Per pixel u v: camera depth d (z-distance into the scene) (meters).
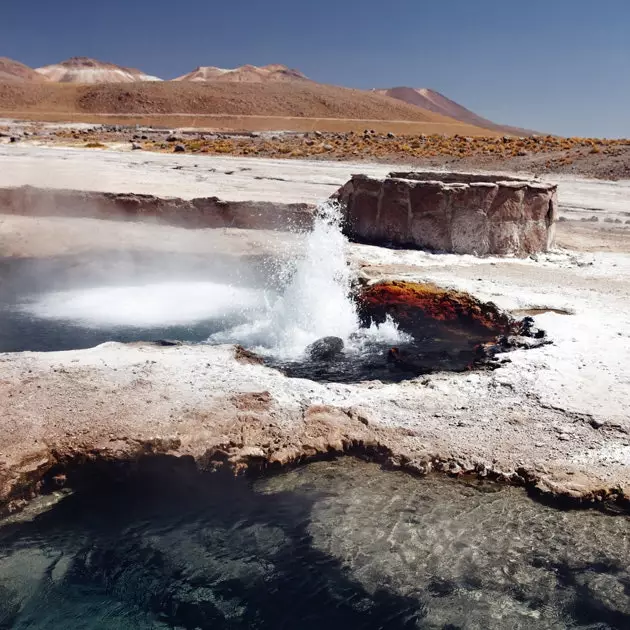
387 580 4.12
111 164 24.84
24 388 5.67
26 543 4.42
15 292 10.41
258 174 22.92
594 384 6.23
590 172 27.20
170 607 3.94
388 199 12.61
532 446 5.25
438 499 4.84
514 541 4.43
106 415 5.31
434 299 9.33
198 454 5.06
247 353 7.08
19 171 20.20
